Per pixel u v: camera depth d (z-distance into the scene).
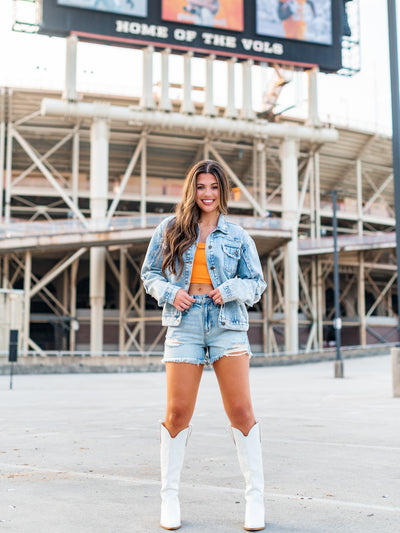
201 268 3.57
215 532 3.42
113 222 41.66
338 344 26.03
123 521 3.67
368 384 20.83
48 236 40.81
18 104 44.94
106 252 45.53
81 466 5.65
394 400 13.33
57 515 3.82
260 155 50.75
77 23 39.31
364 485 4.75
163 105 43.53
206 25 42.22
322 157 56.19
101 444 7.14
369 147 56.66
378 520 3.67
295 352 47.22
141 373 33.06
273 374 29.42
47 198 51.78
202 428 8.74
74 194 46.53
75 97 42.59
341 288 65.44
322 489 4.60
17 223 40.94
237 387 3.49
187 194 3.63
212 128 44.62
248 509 3.48
